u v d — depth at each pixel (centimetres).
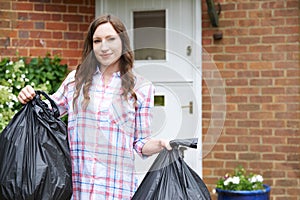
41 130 247
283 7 479
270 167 480
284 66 479
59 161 244
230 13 486
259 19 482
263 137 481
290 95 478
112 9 499
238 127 485
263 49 482
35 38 478
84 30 491
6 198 238
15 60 473
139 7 499
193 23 491
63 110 263
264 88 482
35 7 479
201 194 246
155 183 245
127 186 251
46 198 237
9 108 429
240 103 485
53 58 478
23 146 243
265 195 441
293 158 477
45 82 461
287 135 478
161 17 498
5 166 240
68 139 254
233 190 437
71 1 488
